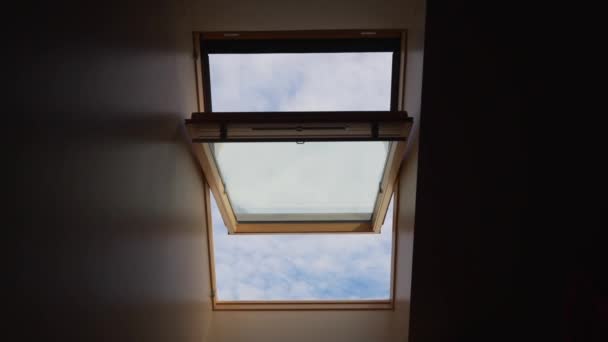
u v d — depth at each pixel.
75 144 1.45
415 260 2.87
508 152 2.57
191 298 2.94
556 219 2.75
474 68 2.39
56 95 1.35
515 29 2.31
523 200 2.70
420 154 2.58
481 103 2.46
